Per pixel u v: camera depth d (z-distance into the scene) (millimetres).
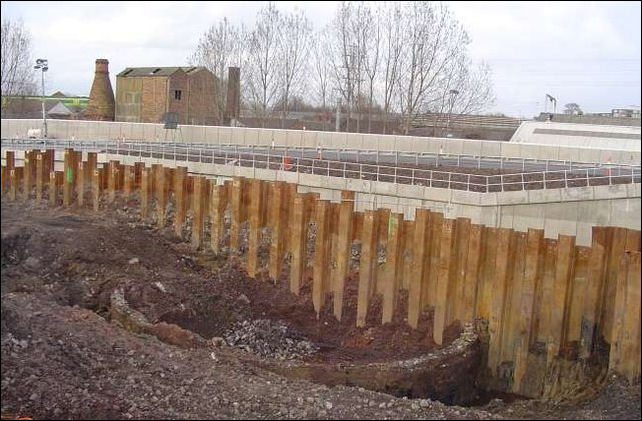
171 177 33094
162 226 32844
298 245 27203
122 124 45781
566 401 19391
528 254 22516
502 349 23234
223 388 16750
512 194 26359
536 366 22859
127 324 21984
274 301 27469
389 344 24688
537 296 22844
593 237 21766
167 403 15805
